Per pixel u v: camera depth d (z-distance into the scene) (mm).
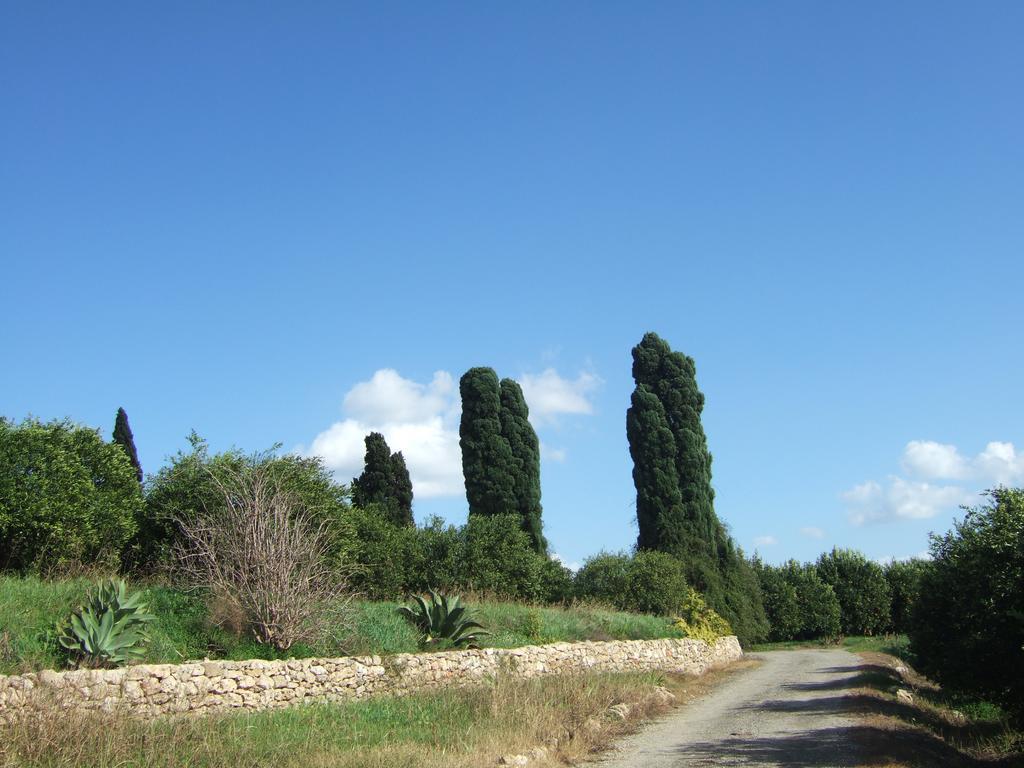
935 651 17578
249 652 16828
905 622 19703
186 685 14008
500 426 43156
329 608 18562
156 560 21297
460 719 14023
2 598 14953
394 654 18391
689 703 20234
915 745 14281
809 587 53281
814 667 30156
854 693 20141
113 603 15000
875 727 15164
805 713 17688
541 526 42688
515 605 27734
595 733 14531
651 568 35469
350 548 24000
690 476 42938
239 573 17812
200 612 17516
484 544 31828
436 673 18656
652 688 20109
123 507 20969
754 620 41656
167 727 11547
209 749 10703
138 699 13242
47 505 18656
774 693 22062
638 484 43094
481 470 42250
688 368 44938
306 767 10414
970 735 16938
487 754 11672
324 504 23297
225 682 14617
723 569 41656
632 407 44312
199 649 16406
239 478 19625
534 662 21406
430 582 30156
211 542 18625
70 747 10070
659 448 43094
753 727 16031
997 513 15586
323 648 18016
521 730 13320
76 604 15453
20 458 18969
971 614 15758
